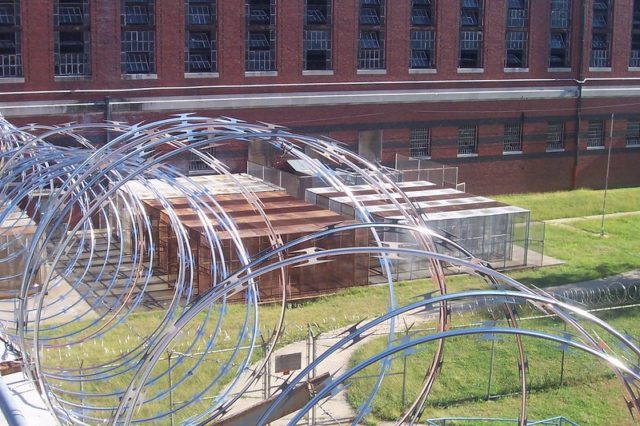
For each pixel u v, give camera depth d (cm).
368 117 4769
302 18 4528
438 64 4909
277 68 4503
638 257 3925
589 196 5203
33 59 3956
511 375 2517
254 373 1855
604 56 5450
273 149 4438
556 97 5275
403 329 2819
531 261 3772
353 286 3334
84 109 4072
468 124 5059
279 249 1436
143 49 4203
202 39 4350
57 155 2133
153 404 2211
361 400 2328
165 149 3453
